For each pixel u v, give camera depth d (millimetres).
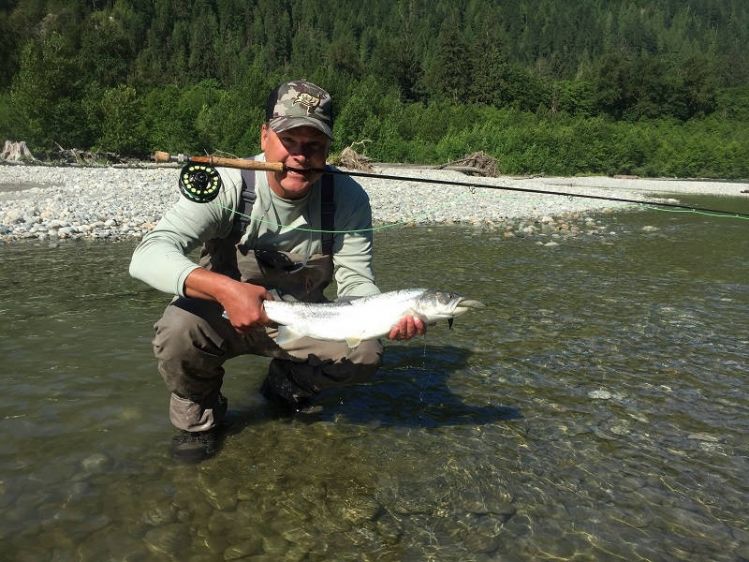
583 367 4973
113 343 5035
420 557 2615
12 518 2764
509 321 6227
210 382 3607
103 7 130875
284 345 3676
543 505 3033
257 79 44031
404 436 3730
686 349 5441
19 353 4730
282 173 3348
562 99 93125
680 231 14281
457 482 3223
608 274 8750
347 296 3371
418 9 182375
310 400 4180
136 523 2775
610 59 94375
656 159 54312
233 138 37250
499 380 4684
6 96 34750
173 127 34562
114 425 3682
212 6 153625
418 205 16844
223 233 3543
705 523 2924
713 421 4023
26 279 7102
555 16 193000
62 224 10820
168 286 3092
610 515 2967
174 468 3262
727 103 93125
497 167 34656
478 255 9984
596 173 51469
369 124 42875
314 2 167000
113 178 19766
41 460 3256
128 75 51688
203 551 2611
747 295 7574
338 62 117125
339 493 3088
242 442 3592
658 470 3398
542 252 10523
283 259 3602
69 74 31547
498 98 93750
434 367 4934
